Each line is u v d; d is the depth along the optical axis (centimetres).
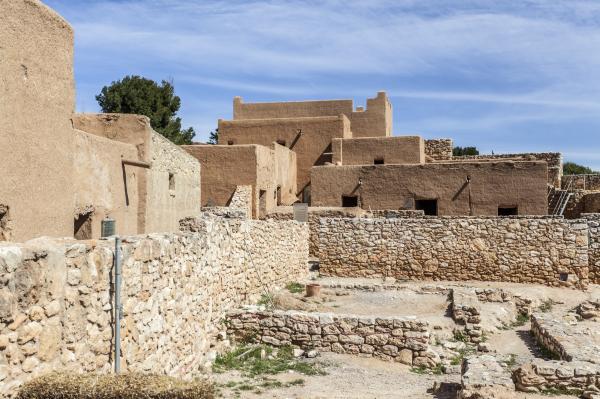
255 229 1641
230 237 1415
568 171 6500
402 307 1752
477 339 1531
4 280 535
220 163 3238
